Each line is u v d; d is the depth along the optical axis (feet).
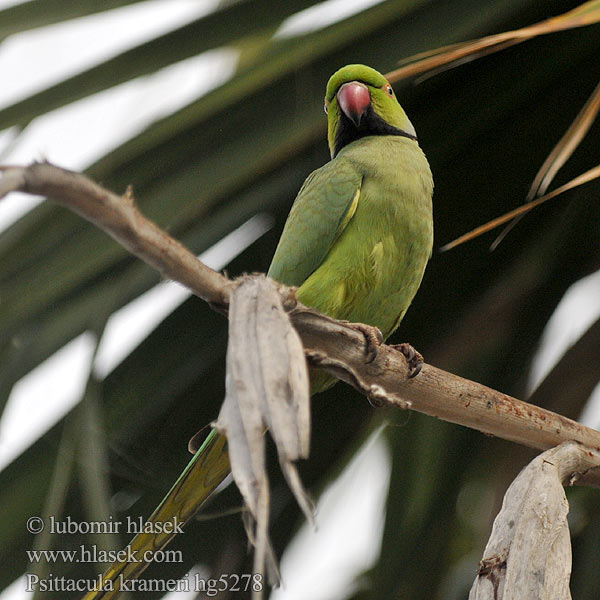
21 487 20.40
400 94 21.84
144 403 21.72
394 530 23.58
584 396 23.81
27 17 17.90
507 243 22.65
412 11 19.16
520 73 21.30
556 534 13.58
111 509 16.96
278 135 19.35
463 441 23.53
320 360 13.78
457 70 21.30
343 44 19.30
